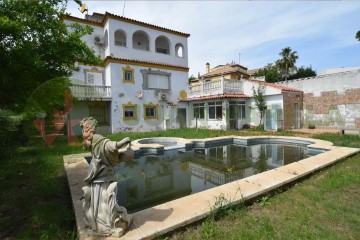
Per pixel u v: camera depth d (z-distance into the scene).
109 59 18.00
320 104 18.75
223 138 13.47
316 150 9.72
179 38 23.09
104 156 3.04
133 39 22.48
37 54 4.81
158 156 10.53
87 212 3.13
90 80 18.02
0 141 7.15
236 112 19.42
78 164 7.30
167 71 21.42
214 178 6.99
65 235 3.35
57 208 4.25
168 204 4.05
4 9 4.81
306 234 3.18
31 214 4.14
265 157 9.77
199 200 4.21
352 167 6.62
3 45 4.54
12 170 6.88
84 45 6.24
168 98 21.36
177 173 7.77
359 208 4.00
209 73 31.02
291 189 5.07
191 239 3.17
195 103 22.09
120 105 18.42
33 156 7.90
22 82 4.79
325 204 4.18
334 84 17.89
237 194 4.40
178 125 21.95
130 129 18.94
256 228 3.41
